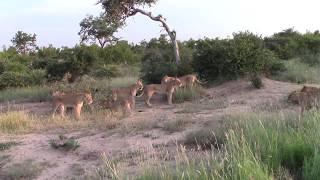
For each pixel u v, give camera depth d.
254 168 7.16
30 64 37.78
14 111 18.25
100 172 10.07
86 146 12.85
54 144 12.95
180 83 18.92
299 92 15.07
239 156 7.70
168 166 8.52
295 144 8.38
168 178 7.63
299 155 8.22
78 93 16.91
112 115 16.81
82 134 14.23
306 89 15.13
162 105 18.77
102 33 55.59
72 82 28.58
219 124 12.25
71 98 16.84
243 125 10.93
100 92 19.56
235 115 12.79
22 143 13.61
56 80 29.05
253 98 17.58
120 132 13.73
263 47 22.50
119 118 16.34
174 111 17.03
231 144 8.84
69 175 11.09
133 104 17.92
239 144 8.82
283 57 30.83
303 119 10.62
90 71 29.66
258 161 7.59
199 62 21.81
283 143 8.60
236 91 19.20
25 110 19.55
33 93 23.61
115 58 41.38
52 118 16.73
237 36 22.08
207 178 7.15
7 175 11.44
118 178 8.24
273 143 8.63
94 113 17.22
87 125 15.50
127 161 10.70
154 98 20.31
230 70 20.91
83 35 55.91
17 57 44.91
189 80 20.14
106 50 41.06
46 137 14.16
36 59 41.22
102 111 17.27
